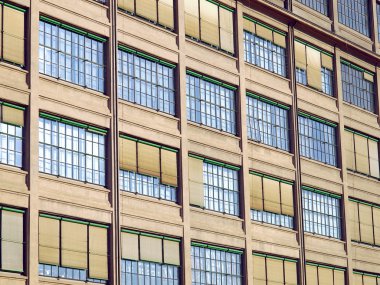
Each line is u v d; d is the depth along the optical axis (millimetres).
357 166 67125
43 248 45969
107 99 50094
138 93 52000
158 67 53500
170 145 53000
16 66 46281
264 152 59188
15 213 45219
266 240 58125
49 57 47812
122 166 50375
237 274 56062
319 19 66000
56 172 47219
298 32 63500
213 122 56250
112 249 48844
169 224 52094
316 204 62969
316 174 63031
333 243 63469
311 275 61312
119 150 50281
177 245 52625
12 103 45844
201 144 54906
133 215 50219
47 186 46531
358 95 68625
